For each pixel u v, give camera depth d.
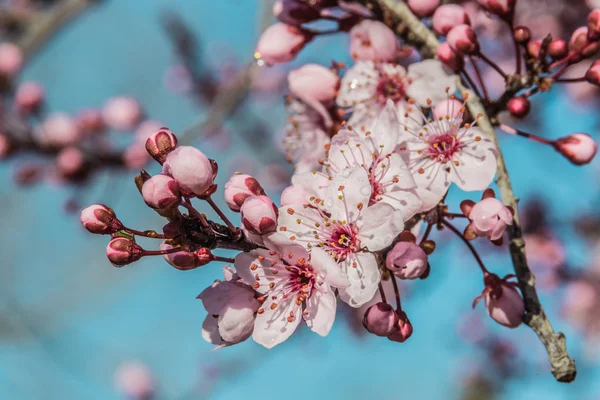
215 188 0.30
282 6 0.36
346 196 0.30
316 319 0.30
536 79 0.33
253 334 0.30
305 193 0.31
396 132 0.31
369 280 0.30
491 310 0.31
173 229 0.29
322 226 0.31
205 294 0.31
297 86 0.35
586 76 0.33
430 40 0.34
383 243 0.30
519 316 0.31
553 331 0.31
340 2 0.36
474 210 0.31
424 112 0.34
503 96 0.33
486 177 0.32
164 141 0.30
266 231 0.30
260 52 0.36
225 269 0.31
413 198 0.31
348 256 0.30
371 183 0.31
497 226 0.31
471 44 0.33
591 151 0.34
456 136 0.32
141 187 0.29
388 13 0.35
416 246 0.30
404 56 0.35
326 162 0.31
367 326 0.31
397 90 0.34
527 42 0.33
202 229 0.30
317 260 0.30
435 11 0.34
